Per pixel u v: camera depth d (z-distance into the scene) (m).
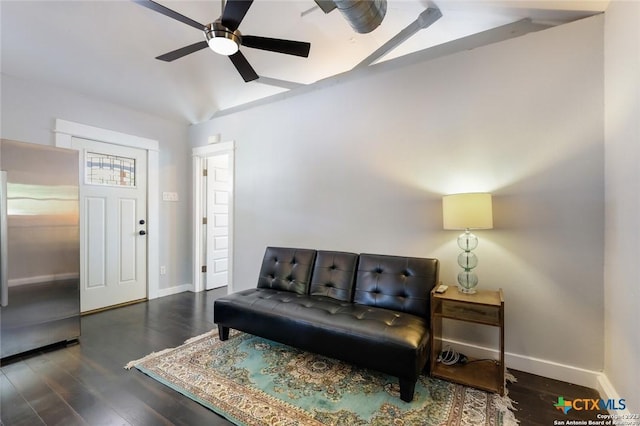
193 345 2.53
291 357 2.32
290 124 3.35
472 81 2.34
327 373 2.09
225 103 3.90
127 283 3.71
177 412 1.69
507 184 2.21
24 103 2.93
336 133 3.02
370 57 2.98
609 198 1.84
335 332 1.99
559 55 2.05
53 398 1.81
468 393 1.87
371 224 2.80
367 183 2.82
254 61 3.10
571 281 2.01
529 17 2.21
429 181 2.52
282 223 3.40
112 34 2.59
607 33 1.87
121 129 3.66
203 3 2.30
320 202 3.12
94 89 3.28
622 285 1.67
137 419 1.63
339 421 1.62
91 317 3.21
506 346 2.20
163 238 4.08
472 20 2.32
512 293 2.19
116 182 3.62
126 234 3.70
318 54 2.99
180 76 3.30
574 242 2.00
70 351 2.42
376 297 2.42
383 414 1.67
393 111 2.69
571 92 2.01
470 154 2.34
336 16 2.49
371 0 1.78
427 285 2.26
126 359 2.29
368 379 2.02
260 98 3.79
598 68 1.94
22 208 2.32
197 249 4.31
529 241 2.14
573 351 2.00
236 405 1.75
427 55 2.76
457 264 2.40
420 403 1.77
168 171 4.14
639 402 1.47
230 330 2.86
